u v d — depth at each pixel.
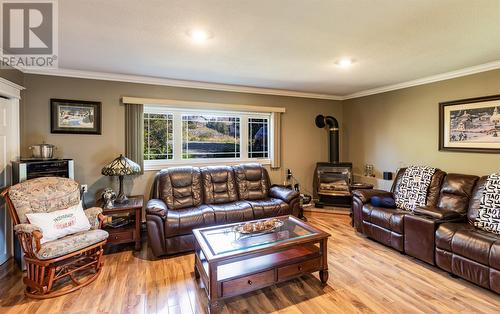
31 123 3.22
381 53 2.78
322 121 5.19
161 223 2.91
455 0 1.76
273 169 4.83
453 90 3.52
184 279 2.47
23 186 2.49
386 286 2.32
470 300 2.11
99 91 3.55
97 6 1.82
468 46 2.59
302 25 2.12
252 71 3.46
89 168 3.51
